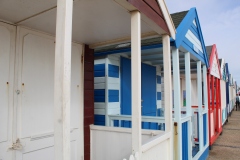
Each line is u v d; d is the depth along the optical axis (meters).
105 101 4.12
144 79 5.30
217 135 7.63
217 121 7.94
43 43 2.54
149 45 3.55
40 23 2.23
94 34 2.74
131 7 1.86
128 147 2.90
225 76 12.12
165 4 2.55
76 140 2.97
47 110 2.55
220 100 8.77
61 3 1.21
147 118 3.92
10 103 2.15
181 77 9.62
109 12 2.01
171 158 2.62
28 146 2.30
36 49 2.45
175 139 3.36
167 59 2.68
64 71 1.16
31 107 2.36
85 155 3.09
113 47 3.95
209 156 5.63
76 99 3.02
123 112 4.47
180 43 3.50
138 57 1.90
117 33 2.71
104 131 3.12
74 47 3.03
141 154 1.90
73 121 2.94
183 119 3.62
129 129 2.91
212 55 7.13
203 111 5.46
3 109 2.09
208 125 6.01
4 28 2.14
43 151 2.47
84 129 3.11
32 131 2.36
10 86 2.16
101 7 1.88
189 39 4.18
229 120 13.17
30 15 2.00
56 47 1.19
